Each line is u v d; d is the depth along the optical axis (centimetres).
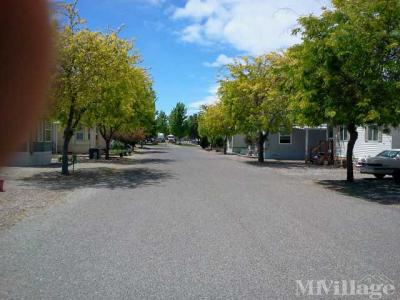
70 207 1158
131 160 3509
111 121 2978
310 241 792
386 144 2705
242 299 509
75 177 2002
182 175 2155
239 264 645
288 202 1290
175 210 1115
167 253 701
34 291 529
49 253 697
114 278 578
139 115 3741
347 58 1554
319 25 1673
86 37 1988
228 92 3291
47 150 2911
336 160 3167
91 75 1997
